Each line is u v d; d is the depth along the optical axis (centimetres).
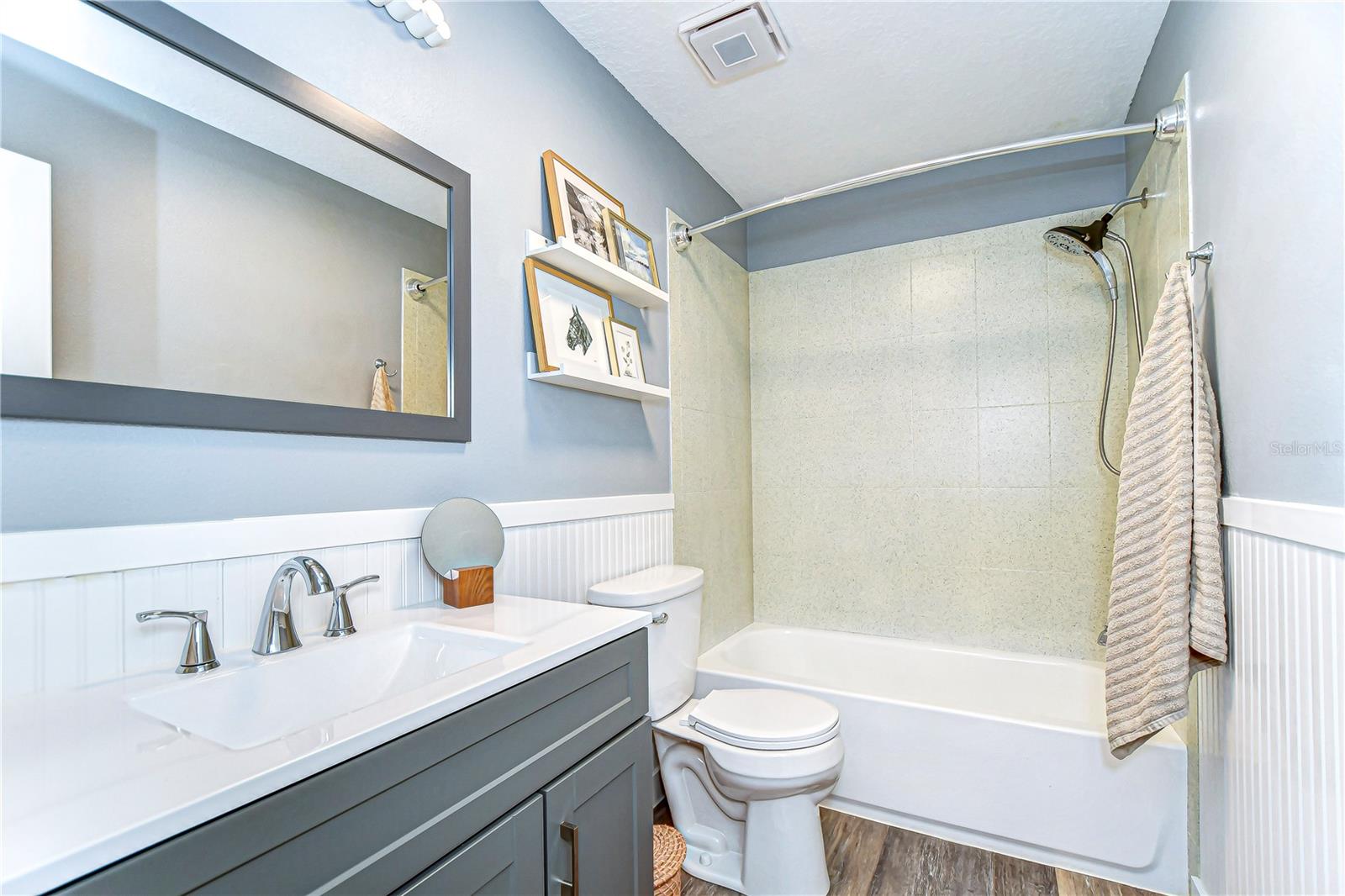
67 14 79
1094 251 209
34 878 40
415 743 68
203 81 93
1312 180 96
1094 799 168
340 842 60
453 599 121
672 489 225
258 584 97
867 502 271
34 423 75
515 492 151
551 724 90
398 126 124
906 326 266
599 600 173
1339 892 89
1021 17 172
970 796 182
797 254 289
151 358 85
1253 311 119
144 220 85
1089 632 231
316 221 108
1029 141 172
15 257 74
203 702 79
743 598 280
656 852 142
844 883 167
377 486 117
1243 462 124
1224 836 136
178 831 48
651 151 219
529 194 159
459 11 141
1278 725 109
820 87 204
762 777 154
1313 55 95
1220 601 128
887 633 265
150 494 85
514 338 152
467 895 74
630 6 166
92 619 78
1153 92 185
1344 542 87
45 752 58
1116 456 229
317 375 106
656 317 217
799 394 286
